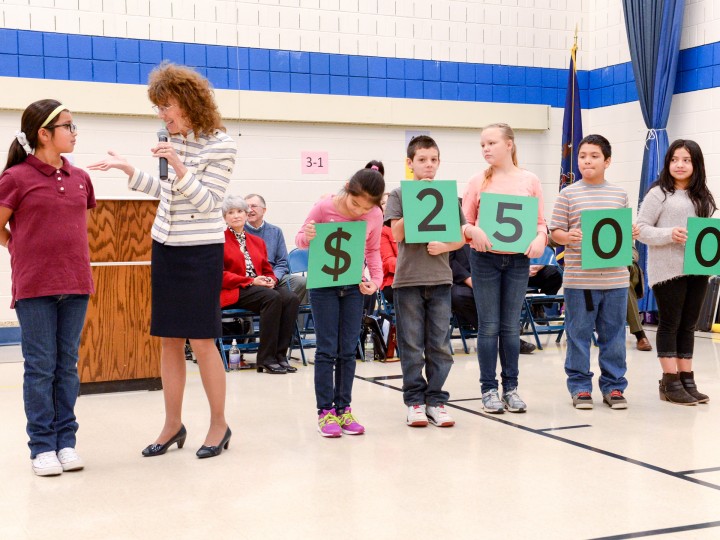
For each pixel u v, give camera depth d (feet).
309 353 21.12
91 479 9.75
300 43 24.20
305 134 24.41
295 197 24.36
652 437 11.52
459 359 19.30
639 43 24.94
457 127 26.16
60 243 9.91
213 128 10.42
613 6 26.91
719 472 9.77
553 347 21.07
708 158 24.07
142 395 15.20
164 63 10.41
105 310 15.33
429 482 9.43
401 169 25.64
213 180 10.27
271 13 23.84
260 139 23.91
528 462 10.25
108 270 15.30
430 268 12.01
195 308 10.30
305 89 24.29
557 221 13.74
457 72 26.17
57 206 9.91
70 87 21.65
